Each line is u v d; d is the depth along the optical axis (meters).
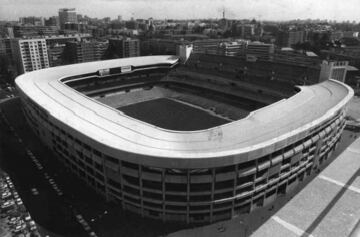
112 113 96.62
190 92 175.75
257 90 156.00
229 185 71.81
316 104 102.56
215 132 81.75
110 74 174.62
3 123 136.38
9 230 70.25
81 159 85.25
